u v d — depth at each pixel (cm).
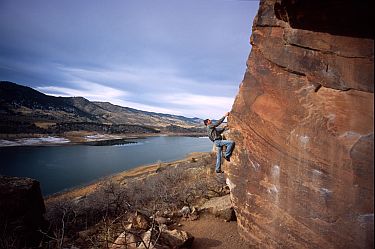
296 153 509
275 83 559
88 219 1019
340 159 439
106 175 3462
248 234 636
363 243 404
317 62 475
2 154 5066
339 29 406
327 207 454
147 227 709
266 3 561
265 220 576
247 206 628
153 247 548
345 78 438
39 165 4184
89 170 3878
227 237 691
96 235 759
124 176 2978
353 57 427
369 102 411
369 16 354
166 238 632
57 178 3306
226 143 672
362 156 411
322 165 465
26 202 822
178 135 15675
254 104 611
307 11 372
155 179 1530
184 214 856
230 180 675
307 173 489
